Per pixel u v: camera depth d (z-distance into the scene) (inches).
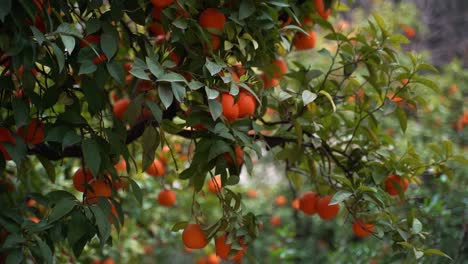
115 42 86.0
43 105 88.4
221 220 91.9
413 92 108.7
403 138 182.4
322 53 106.7
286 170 114.8
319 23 105.8
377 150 106.8
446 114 200.4
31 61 82.3
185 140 141.6
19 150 85.0
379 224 97.1
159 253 178.7
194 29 90.8
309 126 103.9
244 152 91.5
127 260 150.6
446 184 138.8
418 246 100.6
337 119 110.7
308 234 209.3
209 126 88.9
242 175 258.1
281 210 220.2
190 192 158.1
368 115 107.4
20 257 84.6
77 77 91.9
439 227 127.0
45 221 85.7
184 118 95.2
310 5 103.0
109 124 125.7
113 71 85.5
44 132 87.6
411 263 114.6
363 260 143.7
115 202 90.4
